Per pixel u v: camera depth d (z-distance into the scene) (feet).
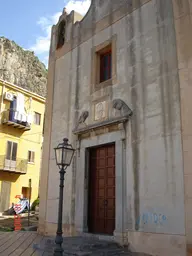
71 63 40.52
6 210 85.76
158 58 28.19
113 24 34.65
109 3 35.96
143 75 29.30
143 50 29.96
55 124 40.65
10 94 89.76
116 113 31.17
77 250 24.27
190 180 22.97
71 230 33.22
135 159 27.99
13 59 160.15
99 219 31.35
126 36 32.37
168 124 25.80
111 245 26.53
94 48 36.73
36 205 93.40
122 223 27.45
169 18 28.04
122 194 28.25
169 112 25.98
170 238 23.36
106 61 36.09
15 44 169.78
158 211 24.85
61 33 44.57
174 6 27.55
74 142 36.35
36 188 96.73
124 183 28.55
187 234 22.20
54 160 39.24
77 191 33.86
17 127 91.86
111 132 31.40
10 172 88.69
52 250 24.72
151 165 26.40
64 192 35.78
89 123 34.68
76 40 40.55
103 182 32.04
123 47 32.42
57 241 20.62
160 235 24.16
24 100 94.79
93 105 34.73
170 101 26.13
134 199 27.09
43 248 25.81
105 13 36.29
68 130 37.93
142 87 29.09
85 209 32.45
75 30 41.19
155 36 29.01
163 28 28.40
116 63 32.83
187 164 23.47
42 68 181.37
